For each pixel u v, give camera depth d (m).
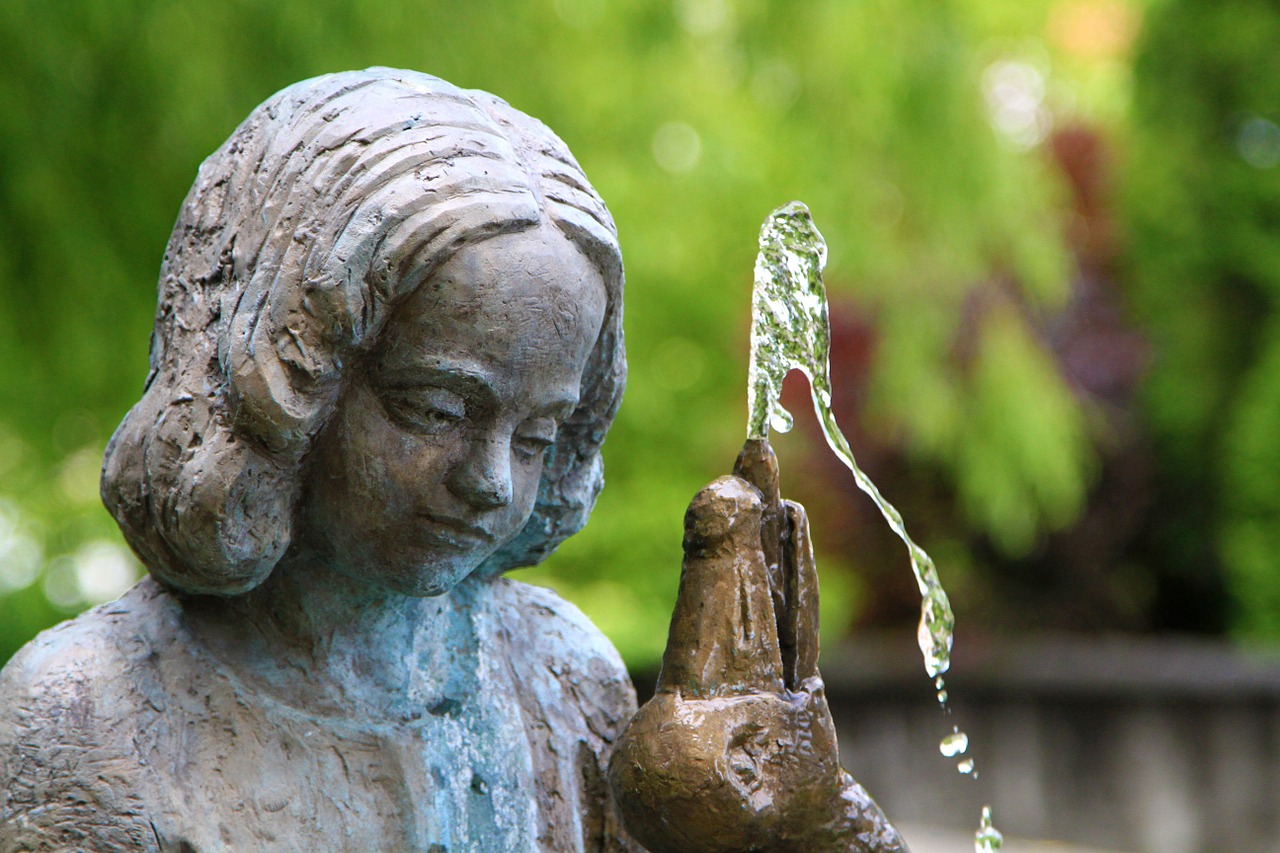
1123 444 11.06
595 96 7.13
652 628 8.75
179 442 1.80
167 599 1.99
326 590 1.99
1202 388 11.17
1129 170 11.46
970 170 7.82
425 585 1.88
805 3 7.34
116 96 5.79
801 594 1.98
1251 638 10.48
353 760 1.97
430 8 6.00
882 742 9.86
